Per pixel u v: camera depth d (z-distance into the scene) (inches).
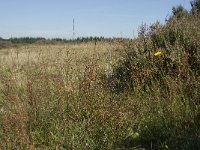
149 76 219.5
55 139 171.8
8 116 182.1
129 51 253.0
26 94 207.6
